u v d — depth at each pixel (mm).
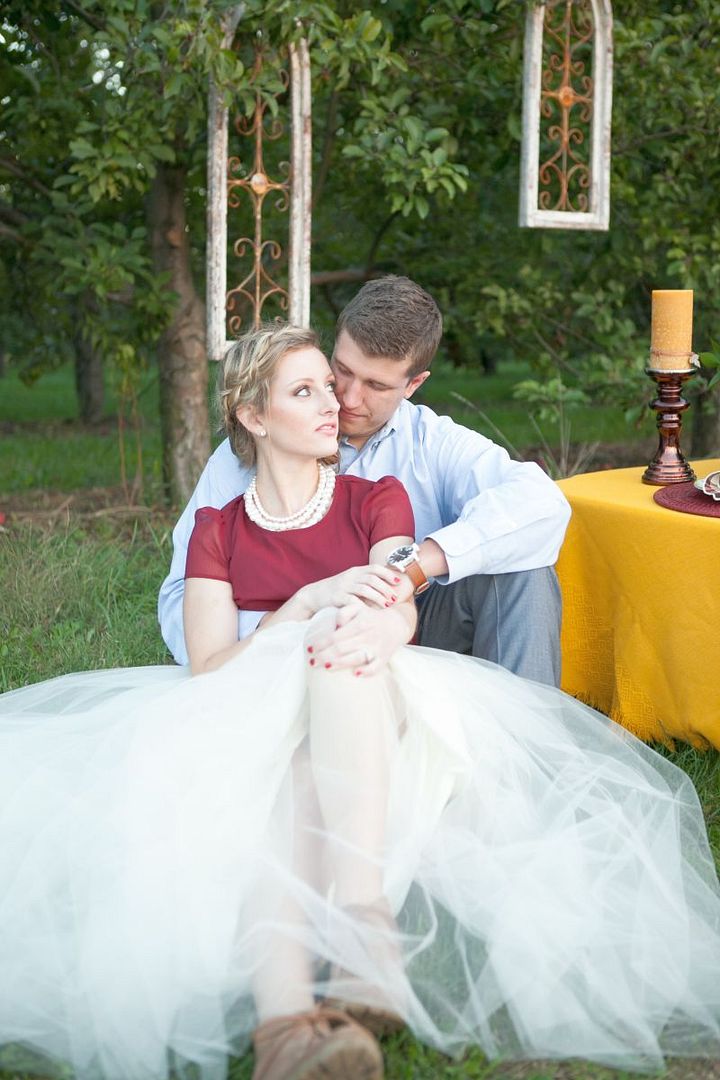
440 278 7020
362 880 1924
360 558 2480
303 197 4949
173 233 5859
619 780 2303
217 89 4691
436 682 2230
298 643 2209
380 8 5531
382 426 2836
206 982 1849
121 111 5219
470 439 2812
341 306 7684
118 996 1827
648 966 2008
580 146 5852
